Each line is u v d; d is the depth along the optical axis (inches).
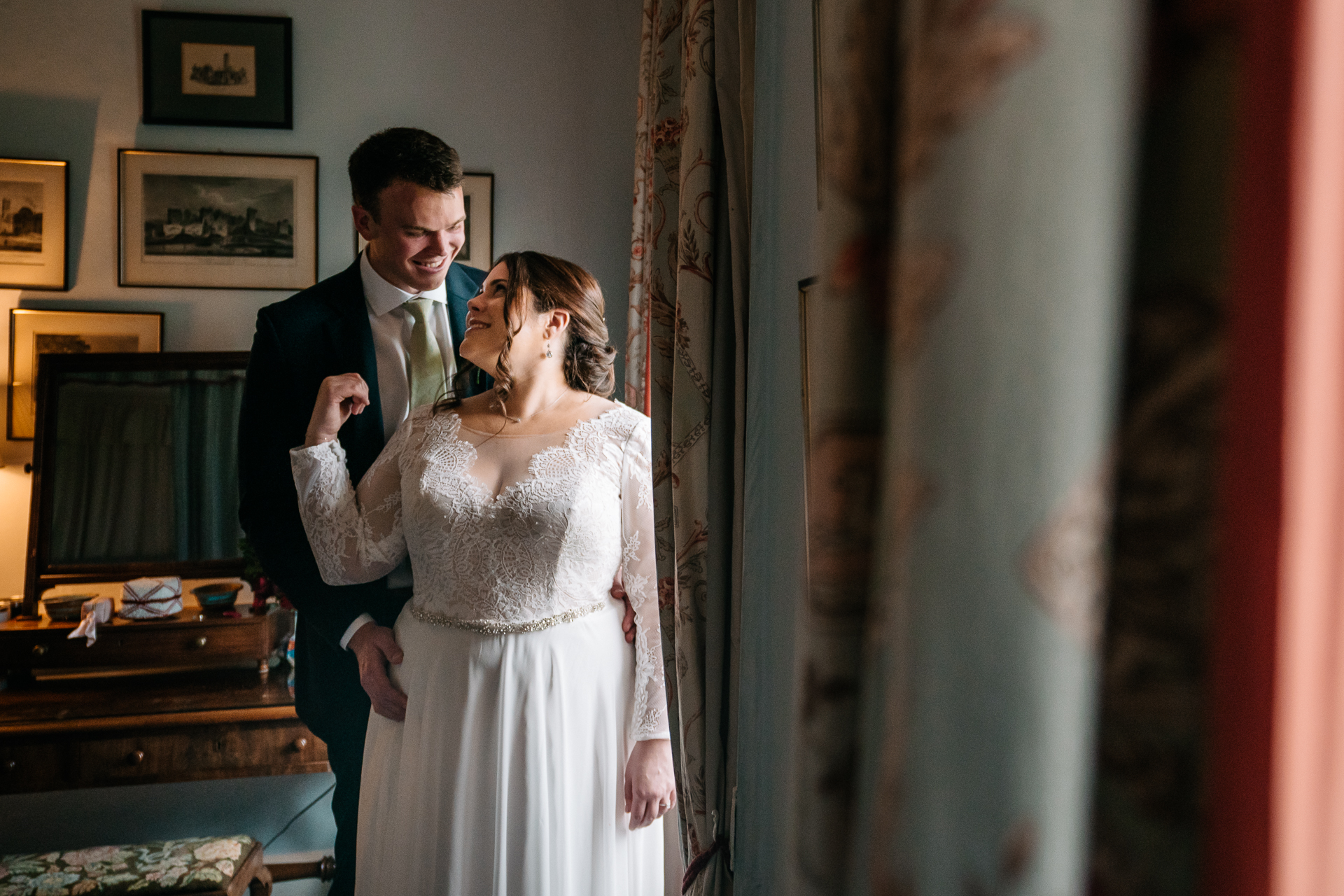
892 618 12.6
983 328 11.0
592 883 59.5
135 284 109.0
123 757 89.2
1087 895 12.0
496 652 58.3
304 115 111.9
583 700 59.6
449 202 73.0
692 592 40.8
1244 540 9.9
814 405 17.3
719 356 40.8
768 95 32.7
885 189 16.1
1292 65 9.6
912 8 12.7
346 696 72.6
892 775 12.1
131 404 107.7
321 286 77.3
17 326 107.0
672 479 42.6
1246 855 9.8
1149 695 11.3
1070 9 10.6
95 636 95.6
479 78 115.2
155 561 106.5
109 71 108.2
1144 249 11.1
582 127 117.1
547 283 63.6
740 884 33.1
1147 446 11.1
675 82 45.6
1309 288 9.6
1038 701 10.8
